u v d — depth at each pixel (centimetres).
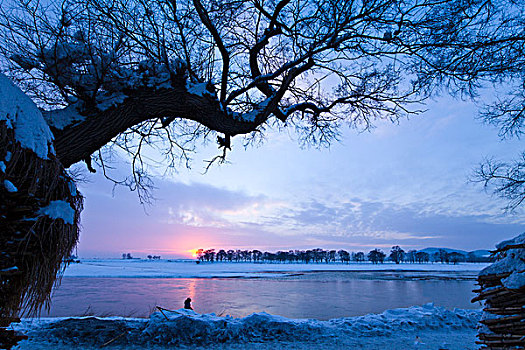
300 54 459
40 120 206
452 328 830
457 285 4009
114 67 303
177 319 734
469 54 381
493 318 292
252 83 424
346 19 384
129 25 350
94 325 740
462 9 359
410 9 366
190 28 415
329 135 648
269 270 9994
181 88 342
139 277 5572
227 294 2905
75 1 299
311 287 3794
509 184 632
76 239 232
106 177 505
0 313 193
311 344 690
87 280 4600
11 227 182
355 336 750
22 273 193
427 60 410
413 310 955
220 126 382
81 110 282
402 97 479
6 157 178
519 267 278
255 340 716
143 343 670
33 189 187
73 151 272
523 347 265
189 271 8725
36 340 662
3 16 281
